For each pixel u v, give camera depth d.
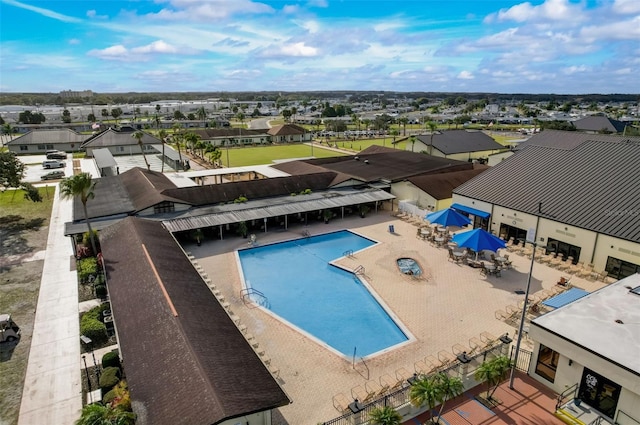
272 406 17.78
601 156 45.41
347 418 19.45
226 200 53.22
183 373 18.88
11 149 111.06
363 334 28.61
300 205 51.28
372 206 59.22
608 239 35.09
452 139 101.75
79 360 25.05
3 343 26.66
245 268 39.69
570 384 21.23
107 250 35.25
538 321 22.78
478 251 37.34
